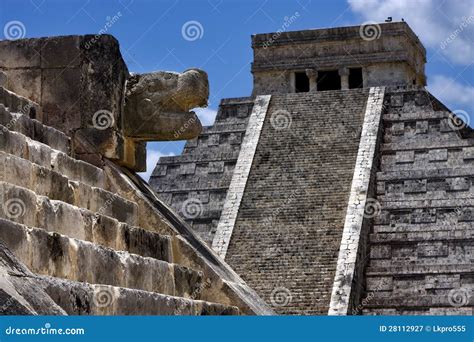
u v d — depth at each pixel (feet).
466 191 174.09
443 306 157.69
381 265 165.37
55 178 45.42
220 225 172.86
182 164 195.42
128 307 41.47
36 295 34.30
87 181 52.24
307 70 216.54
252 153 189.26
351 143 184.75
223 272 58.95
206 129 200.44
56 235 39.65
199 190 188.85
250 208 175.32
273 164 184.65
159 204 60.13
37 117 55.88
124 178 56.70
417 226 169.89
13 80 57.77
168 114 59.21
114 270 43.62
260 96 204.85
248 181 182.19
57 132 52.34
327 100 197.67
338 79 234.38
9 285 33.12
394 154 185.06
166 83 59.16
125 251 47.21
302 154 184.96
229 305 55.11
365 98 196.24
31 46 57.67
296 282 156.04
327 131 189.26
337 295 151.84
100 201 50.24
